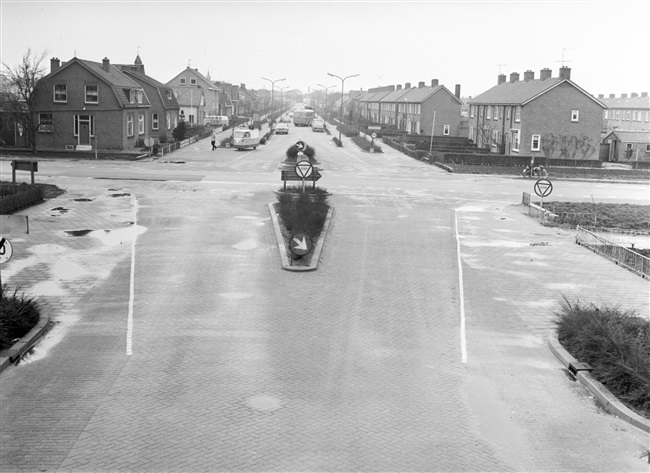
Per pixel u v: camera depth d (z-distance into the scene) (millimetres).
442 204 36281
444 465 9414
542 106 66625
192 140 75562
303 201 30125
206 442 9812
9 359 12672
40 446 9609
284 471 9086
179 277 19281
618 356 12430
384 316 16359
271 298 17484
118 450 9523
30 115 54906
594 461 9656
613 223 31500
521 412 11250
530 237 27594
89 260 20969
